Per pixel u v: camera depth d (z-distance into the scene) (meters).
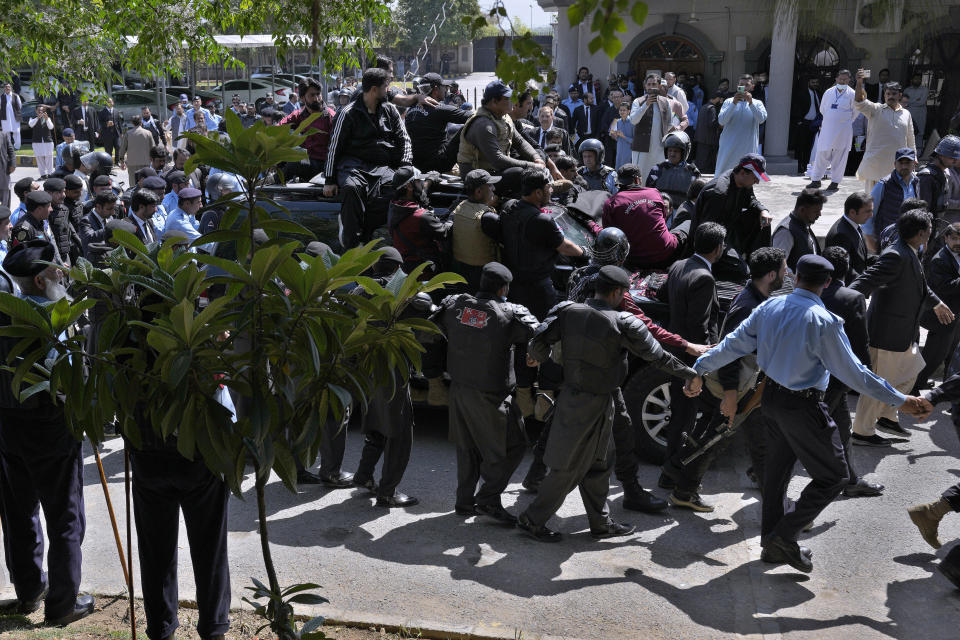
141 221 8.27
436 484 6.02
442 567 4.82
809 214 6.72
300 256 3.06
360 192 7.04
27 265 3.77
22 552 4.21
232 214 2.82
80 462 4.16
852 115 13.62
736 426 5.12
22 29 6.28
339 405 3.07
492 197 6.46
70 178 8.41
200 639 3.92
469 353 5.14
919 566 4.84
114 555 4.99
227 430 2.88
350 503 5.70
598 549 5.07
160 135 17.84
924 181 8.52
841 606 4.42
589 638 4.11
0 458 4.12
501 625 4.19
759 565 4.86
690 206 7.60
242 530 5.29
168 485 3.55
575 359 4.86
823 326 4.41
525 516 5.15
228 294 2.83
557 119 14.46
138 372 2.92
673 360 4.89
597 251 5.45
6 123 19.30
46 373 3.16
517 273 6.18
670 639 4.10
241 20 5.61
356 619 4.21
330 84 21.58
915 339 6.55
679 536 5.23
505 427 5.25
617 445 5.38
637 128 13.73
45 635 3.84
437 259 6.45
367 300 2.89
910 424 6.98
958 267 6.97
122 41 6.60
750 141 13.66
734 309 5.46
